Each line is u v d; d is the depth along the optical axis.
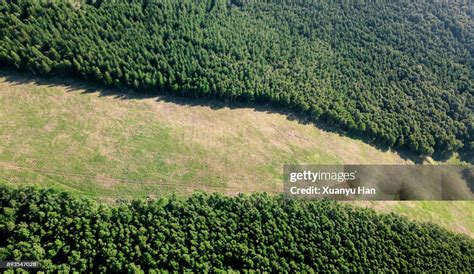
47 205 60.72
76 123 79.56
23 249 56.38
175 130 83.50
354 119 94.50
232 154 82.12
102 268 57.72
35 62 82.75
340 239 69.31
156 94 89.62
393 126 95.38
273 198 73.06
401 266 69.62
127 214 62.97
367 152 92.94
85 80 87.19
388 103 99.50
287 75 98.38
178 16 101.88
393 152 95.69
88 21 91.31
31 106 80.38
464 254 74.94
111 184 71.56
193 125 85.69
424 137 95.50
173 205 66.31
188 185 74.75
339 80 100.81
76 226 59.94
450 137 96.81
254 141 86.12
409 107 100.75
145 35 94.06
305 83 97.31
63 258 58.09
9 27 83.94
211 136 84.50
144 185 72.81
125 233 61.22
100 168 73.25
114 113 83.31
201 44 97.19
